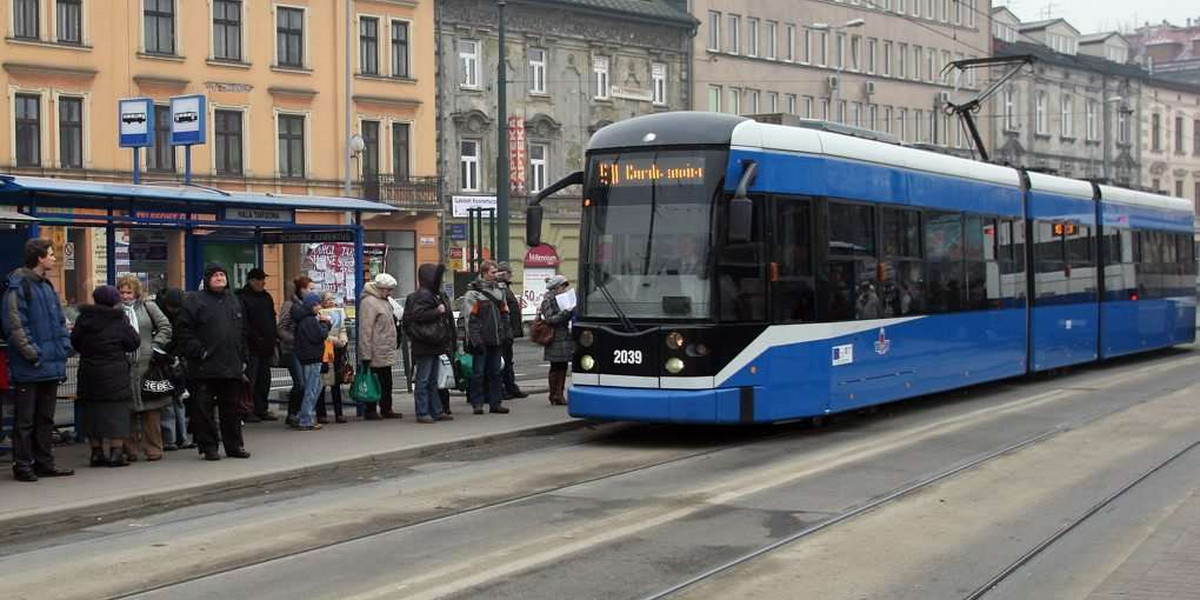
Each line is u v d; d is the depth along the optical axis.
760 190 14.75
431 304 16.39
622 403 14.55
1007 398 20.02
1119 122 79.00
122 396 12.59
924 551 9.21
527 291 42.69
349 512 10.88
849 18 64.50
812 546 9.38
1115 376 23.84
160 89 41.81
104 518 10.82
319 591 8.14
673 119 14.97
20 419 11.93
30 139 39.28
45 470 12.16
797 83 61.59
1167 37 102.31
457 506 11.11
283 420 16.80
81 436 14.39
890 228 17.14
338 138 46.06
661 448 14.75
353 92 46.09
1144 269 27.17
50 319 11.98
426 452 14.39
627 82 53.88
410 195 46.97
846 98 64.25
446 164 48.56
